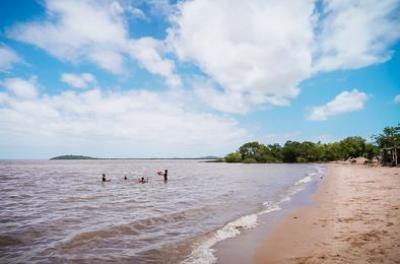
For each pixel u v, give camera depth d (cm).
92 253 1122
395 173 4291
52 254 1114
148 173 7719
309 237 1222
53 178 5894
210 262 1006
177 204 2348
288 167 10181
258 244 1191
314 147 15350
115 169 10456
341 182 3491
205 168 10988
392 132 6269
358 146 12331
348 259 901
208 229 1474
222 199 2570
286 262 958
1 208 2238
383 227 1237
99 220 1725
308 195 2658
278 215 1770
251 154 17038
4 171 8869
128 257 1073
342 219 1462
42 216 1880
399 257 885
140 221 1644
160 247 1182
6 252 1143
